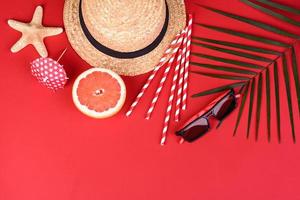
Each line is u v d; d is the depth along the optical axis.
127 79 0.89
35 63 0.81
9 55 0.87
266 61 0.89
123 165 0.86
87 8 0.79
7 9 0.89
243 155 0.89
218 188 0.88
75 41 0.87
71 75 0.88
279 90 0.92
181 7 0.91
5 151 0.84
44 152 0.84
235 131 0.90
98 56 0.86
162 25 0.85
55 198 0.83
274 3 0.88
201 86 0.91
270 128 0.90
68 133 0.85
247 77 0.90
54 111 0.86
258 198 0.88
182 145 0.88
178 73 0.90
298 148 0.91
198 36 0.92
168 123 0.88
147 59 0.87
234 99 0.88
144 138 0.87
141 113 0.88
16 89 0.86
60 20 0.90
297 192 0.89
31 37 0.87
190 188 0.87
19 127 0.85
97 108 0.83
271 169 0.89
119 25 0.79
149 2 0.80
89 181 0.84
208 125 0.87
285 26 0.94
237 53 0.88
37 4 0.90
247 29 0.94
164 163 0.87
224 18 0.94
